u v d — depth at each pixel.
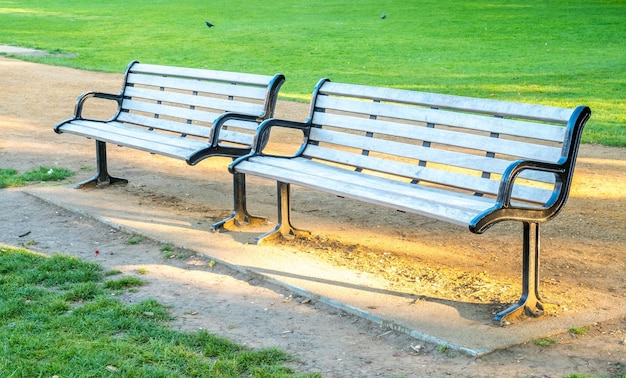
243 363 3.95
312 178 5.46
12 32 28.80
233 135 6.77
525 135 4.84
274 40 25.73
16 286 4.99
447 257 5.64
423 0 38.56
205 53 23.08
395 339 4.26
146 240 6.06
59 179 8.17
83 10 37.91
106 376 3.78
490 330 4.26
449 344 4.09
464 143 5.18
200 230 6.23
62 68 18.88
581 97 14.78
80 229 6.41
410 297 4.78
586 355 4.01
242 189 6.33
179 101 7.37
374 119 5.85
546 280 5.12
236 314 4.64
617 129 11.42
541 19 30.23
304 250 5.74
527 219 4.39
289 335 4.34
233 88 6.84
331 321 4.53
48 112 12.54
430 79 17.78
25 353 4.00
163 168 8.76
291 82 17.30
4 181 7.89
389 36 26.45
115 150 9.81
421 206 4.69
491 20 30.31
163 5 39.53
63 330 4.32
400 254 5.70
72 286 5.05
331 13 33.97
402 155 5.54
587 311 4.56
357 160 5.84
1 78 16.53
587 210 7.01
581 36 25.67
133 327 4.38
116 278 5.24
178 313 4.65
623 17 30.08
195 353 4.05
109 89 15.08
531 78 17.64
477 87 16.38
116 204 7.05
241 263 5.41
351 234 6.21
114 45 25.33
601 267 5.40
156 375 3.78
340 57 21.95
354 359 4.03
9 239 6.14
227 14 34.47
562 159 4.53
